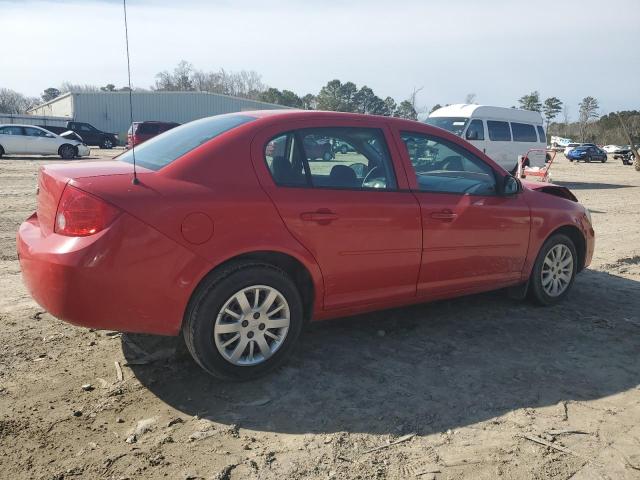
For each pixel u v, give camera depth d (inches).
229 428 120.6
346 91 3253.0
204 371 145.1
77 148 973.2
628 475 108.5
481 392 139.8
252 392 136.2
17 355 150.6
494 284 186.1
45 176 136.2
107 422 121.5
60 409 125.6
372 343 168.1
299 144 146.9
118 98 1991.9
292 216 138.9
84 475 104.0
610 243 339.0
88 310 121.0
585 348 169.3
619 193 703.7
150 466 107.3
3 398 129.0
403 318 189.9
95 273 119.1
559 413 130.9
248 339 137.8
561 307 206.4
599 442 119.4
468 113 706.8
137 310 124.4
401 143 165.0
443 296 175.0
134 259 121.6
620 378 150.1
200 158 134.1
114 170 134.2
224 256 130.0
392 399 135.0
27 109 3371.1
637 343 174.6
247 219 133.0
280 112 152.9
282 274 138.9
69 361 148.3
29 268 126.5
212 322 131.3
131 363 147.5
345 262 149.2
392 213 155.3
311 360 154.8
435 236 165.2
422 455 113.3
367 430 121.7
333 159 151.4
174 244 124.9
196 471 106.3
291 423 123.6
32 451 110.4
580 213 209.5
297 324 144.6
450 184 173.5
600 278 251.6
